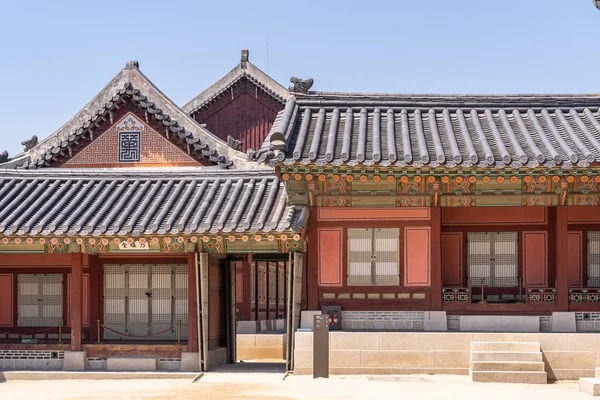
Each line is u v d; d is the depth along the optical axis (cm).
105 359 2584
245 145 5134
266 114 5141
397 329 2453
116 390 2156
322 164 2298
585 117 2605
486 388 2103
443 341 2358
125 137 3041
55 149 3023
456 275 2623
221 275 2819
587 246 2594
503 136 2483
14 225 2462
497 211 2623
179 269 2797
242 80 5162
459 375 2336
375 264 2475
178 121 3177
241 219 2453
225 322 2845
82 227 2459
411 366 2361
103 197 2672
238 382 2270
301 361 2381
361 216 2484
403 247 2467
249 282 3672
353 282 2478
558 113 2617
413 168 2311
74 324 2592
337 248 2484
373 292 2469
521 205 2447
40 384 2336
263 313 4022
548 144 2372
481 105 2667
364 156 2288
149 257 2805
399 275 2464
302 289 2517
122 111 3038
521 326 2439
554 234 2586
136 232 2427
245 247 2512
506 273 2611
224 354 2805
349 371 2369
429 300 2450
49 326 2847
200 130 3148
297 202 2481
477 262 2625
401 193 2466
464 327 2448
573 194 2441
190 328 2559
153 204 2589
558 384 2203
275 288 4322
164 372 2488
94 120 3006
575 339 2319
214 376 2414
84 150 3052
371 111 2669
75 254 2616
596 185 2433
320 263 2488
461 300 2506
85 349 2591
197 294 2531
